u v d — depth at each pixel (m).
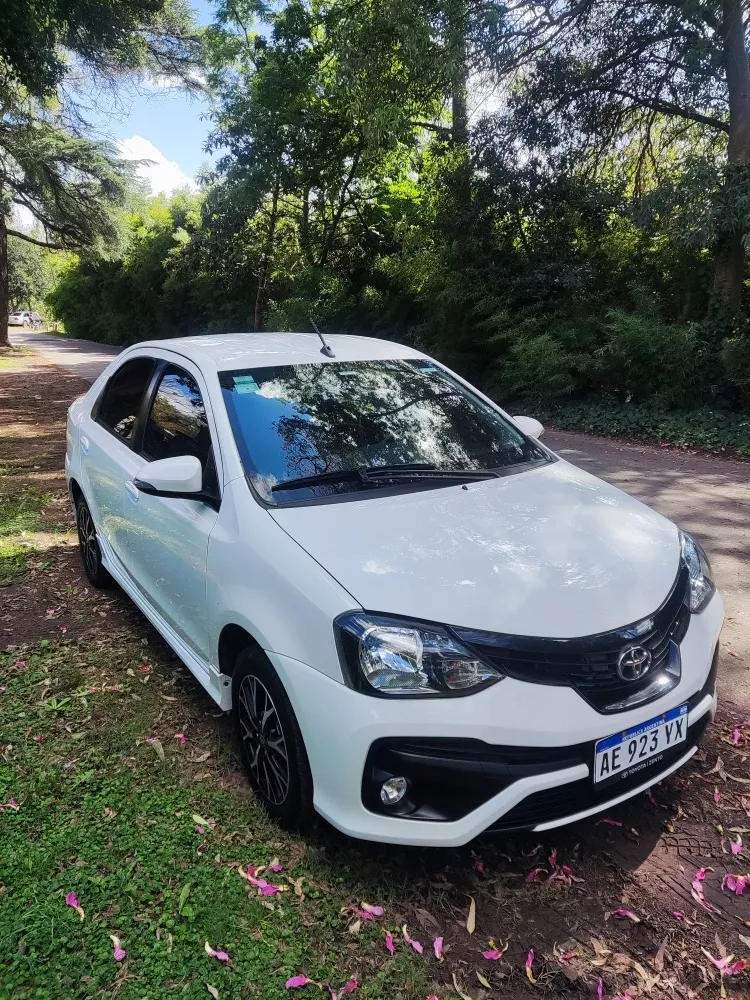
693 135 14.86
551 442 10.80
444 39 13.52
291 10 18.30
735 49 11.79
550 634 2.31
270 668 2.56
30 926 2.25
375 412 3.46
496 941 2.23
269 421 3.22
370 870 2.50
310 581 2.45
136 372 4.36
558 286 13.91
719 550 5.51
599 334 13.35
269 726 2.66
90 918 2.29
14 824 2.71
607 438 11.16
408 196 20.08
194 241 25.86
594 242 14.51
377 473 3.12
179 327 34.81
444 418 3.61
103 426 4.58
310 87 18.91
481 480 3.24
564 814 2.35
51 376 19.92
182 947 2.19
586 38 13.36
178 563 3.23
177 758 3.12
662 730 2.46
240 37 21.17
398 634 2.27
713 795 2.87
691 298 13.61
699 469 8.60
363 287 21.11
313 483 3.00
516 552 2.63
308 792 2.49
